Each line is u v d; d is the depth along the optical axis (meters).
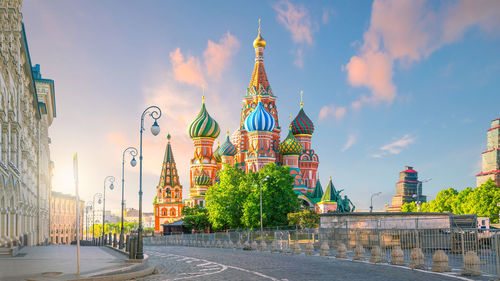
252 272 21.67
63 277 17.84
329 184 144.88
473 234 28.56
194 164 155.25
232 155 158.38
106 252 39.91
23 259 29.28
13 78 39.69
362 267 24.45
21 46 43.38
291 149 142.88
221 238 66.31
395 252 26.20
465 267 20.36
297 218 88.12
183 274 21.25
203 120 154.88
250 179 97.06
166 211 175.00
